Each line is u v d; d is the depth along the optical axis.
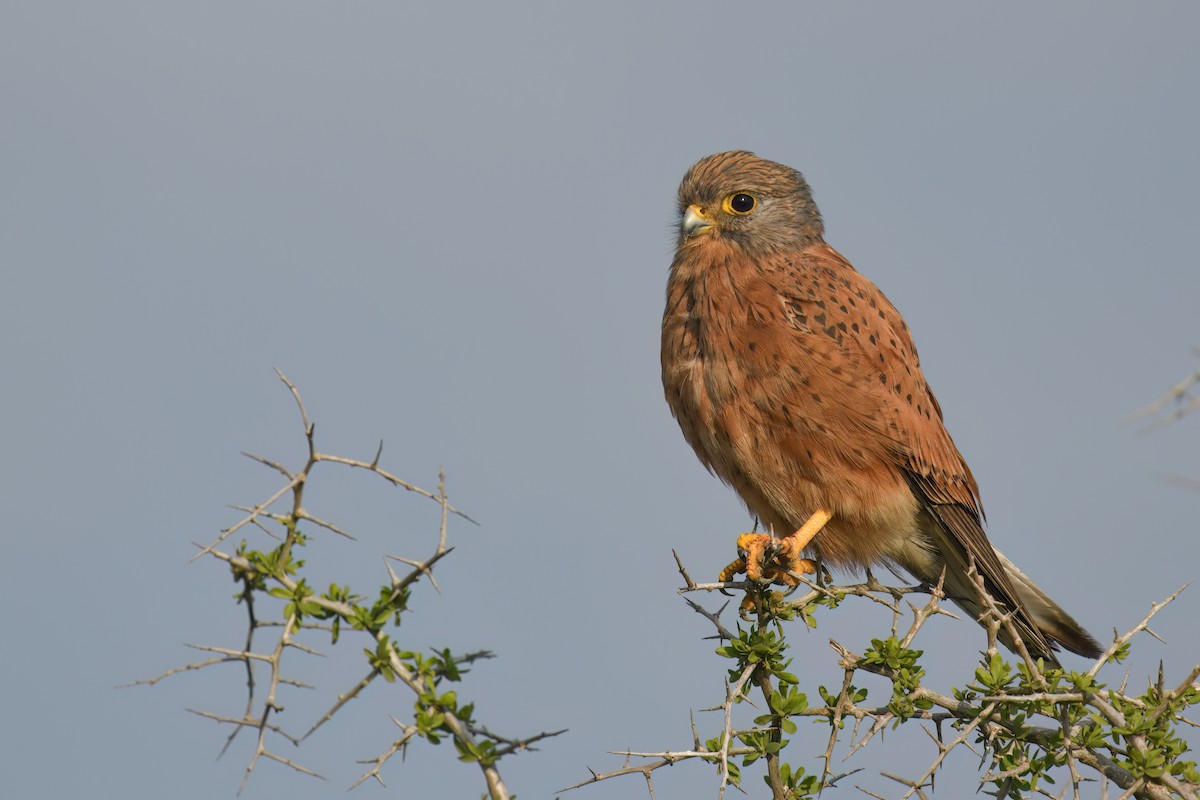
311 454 5.39
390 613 5.46
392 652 5.42
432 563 5.47
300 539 5.56
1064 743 7.19
